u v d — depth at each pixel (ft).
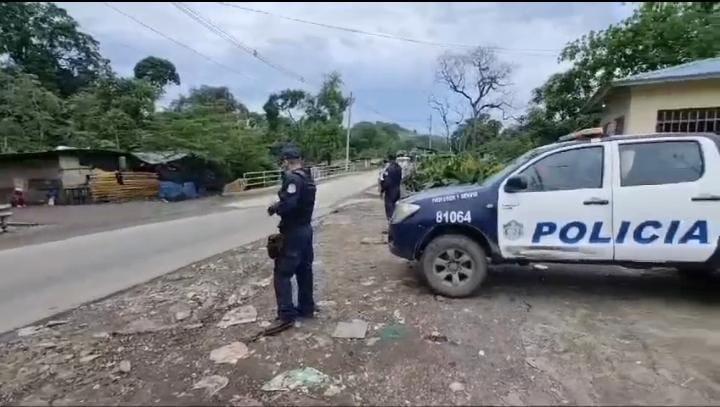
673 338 14.29
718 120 34.01
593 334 14.58
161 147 94.63
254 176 107.86
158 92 135.85
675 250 16.22
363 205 59.47
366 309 16.92
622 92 39.55
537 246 17.10
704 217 16.02
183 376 12.54
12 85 102.17
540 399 11.08
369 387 11.68
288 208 14.73
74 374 12.96
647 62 57.88
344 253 27.09
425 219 17.94
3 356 14.29
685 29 57.57
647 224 16.35
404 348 13.62
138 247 32.78
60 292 21.24
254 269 24.54
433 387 11.60
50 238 37.93
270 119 203.00
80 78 145.28
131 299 19.92
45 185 75.72
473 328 15.01
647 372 12.30
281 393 11.46
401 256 18.52
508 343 13.94
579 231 16.78
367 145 252.01
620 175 16.67
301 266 15.80
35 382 12.57
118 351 14.43
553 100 65.41
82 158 79.66
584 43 64.39
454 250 17.87
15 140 93.35
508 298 17.93
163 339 15.26
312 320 15.94
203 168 94.84
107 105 124.77
